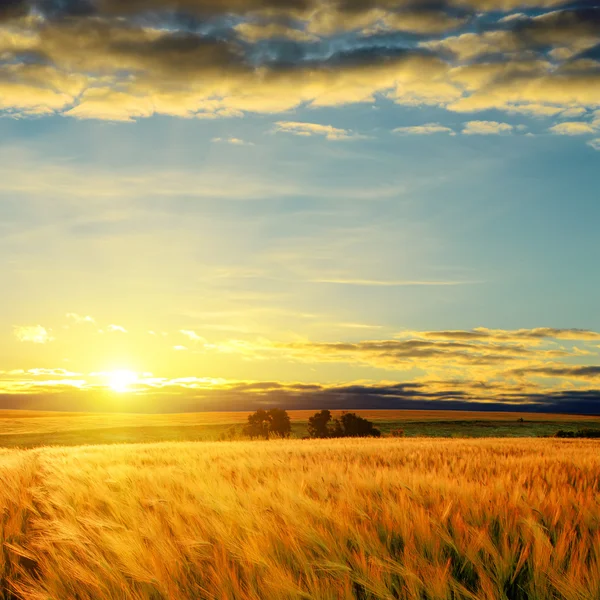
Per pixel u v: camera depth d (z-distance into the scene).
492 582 4.63
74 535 5.89
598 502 6.57
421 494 7.41
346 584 4.38
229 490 7.64
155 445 26.78
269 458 14.54
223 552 4.98
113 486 9.41
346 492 7.31
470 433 103.56
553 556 4.75
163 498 7.61
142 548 5.20
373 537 5.29
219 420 138.25
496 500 6.70
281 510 6.25
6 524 7.31
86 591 4.90
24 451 21.48
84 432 97.25
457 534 5.34
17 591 5.23
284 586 4.30
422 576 4.55
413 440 35.41
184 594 4.61
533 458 15.16
